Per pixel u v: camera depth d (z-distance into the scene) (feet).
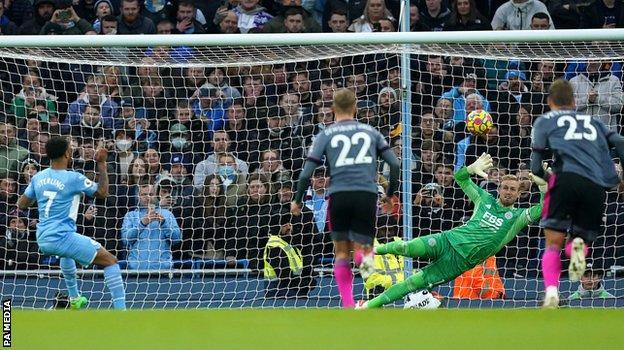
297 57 137.18
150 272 134.41
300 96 149.38
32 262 144.46
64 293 138.00
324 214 139.33
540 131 99.04
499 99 145.59
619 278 136.87
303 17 160.25
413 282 124.36
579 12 164.86
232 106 146.30
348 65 141.79
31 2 170.30
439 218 137.49
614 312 96.43
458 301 133.59
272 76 150.20
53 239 123.95
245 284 140.56
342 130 104.01
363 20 161.48
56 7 165.37
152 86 148.25
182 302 136.67
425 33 123.95
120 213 145.69
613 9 165.17
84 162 144.56
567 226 98.58
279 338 87.71
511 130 145.59
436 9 164.55
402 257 135.33
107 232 144.87
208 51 138.41
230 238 138.92
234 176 142.00
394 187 104.73
